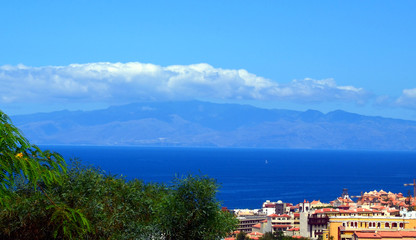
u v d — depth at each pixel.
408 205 179.25
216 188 29.27
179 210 28.52
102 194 26.20
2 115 13.94
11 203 20.91
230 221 30.47
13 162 13.59
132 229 27.28
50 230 21.45
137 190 29.66
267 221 161.75
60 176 14.84
